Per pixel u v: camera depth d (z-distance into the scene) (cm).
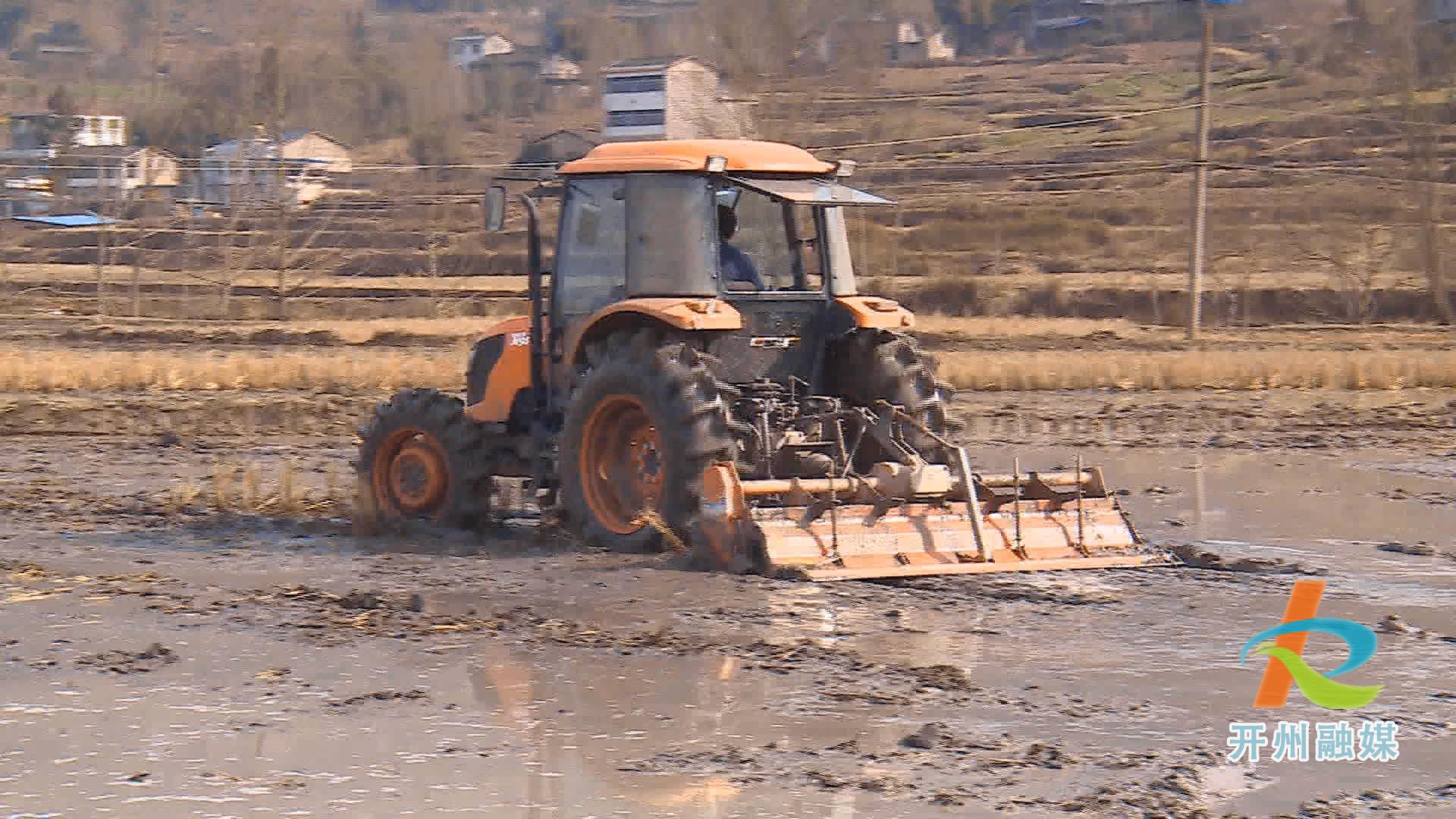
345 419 9012
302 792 2559
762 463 4444
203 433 8375
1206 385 11244
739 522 4172
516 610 3800
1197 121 16438
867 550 4188
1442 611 3856
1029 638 3544
